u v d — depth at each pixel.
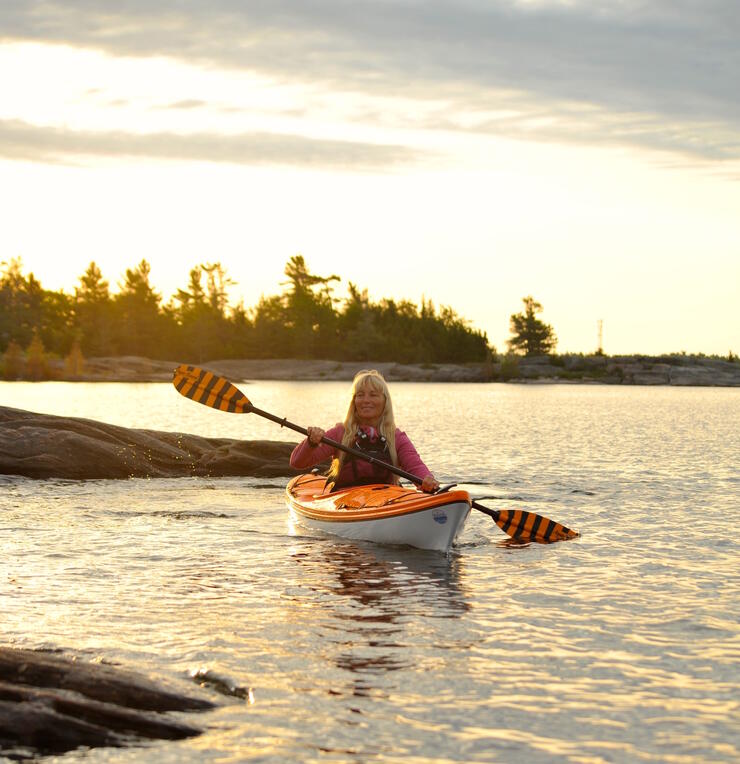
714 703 3.99
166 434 13.72
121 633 4.91
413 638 4.92
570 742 3.58
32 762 3.35
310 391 66.75
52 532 8.17
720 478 13.04
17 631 4.89
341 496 8.34
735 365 113.19
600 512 9.73
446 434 23.19
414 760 3.41
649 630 5.10
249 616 5.33
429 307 137.50
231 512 9.66
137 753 3.43
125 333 123.94
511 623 5.23
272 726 3.70
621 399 58.31
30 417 13.23
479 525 8.98
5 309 118.25
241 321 135.12
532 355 135.25
